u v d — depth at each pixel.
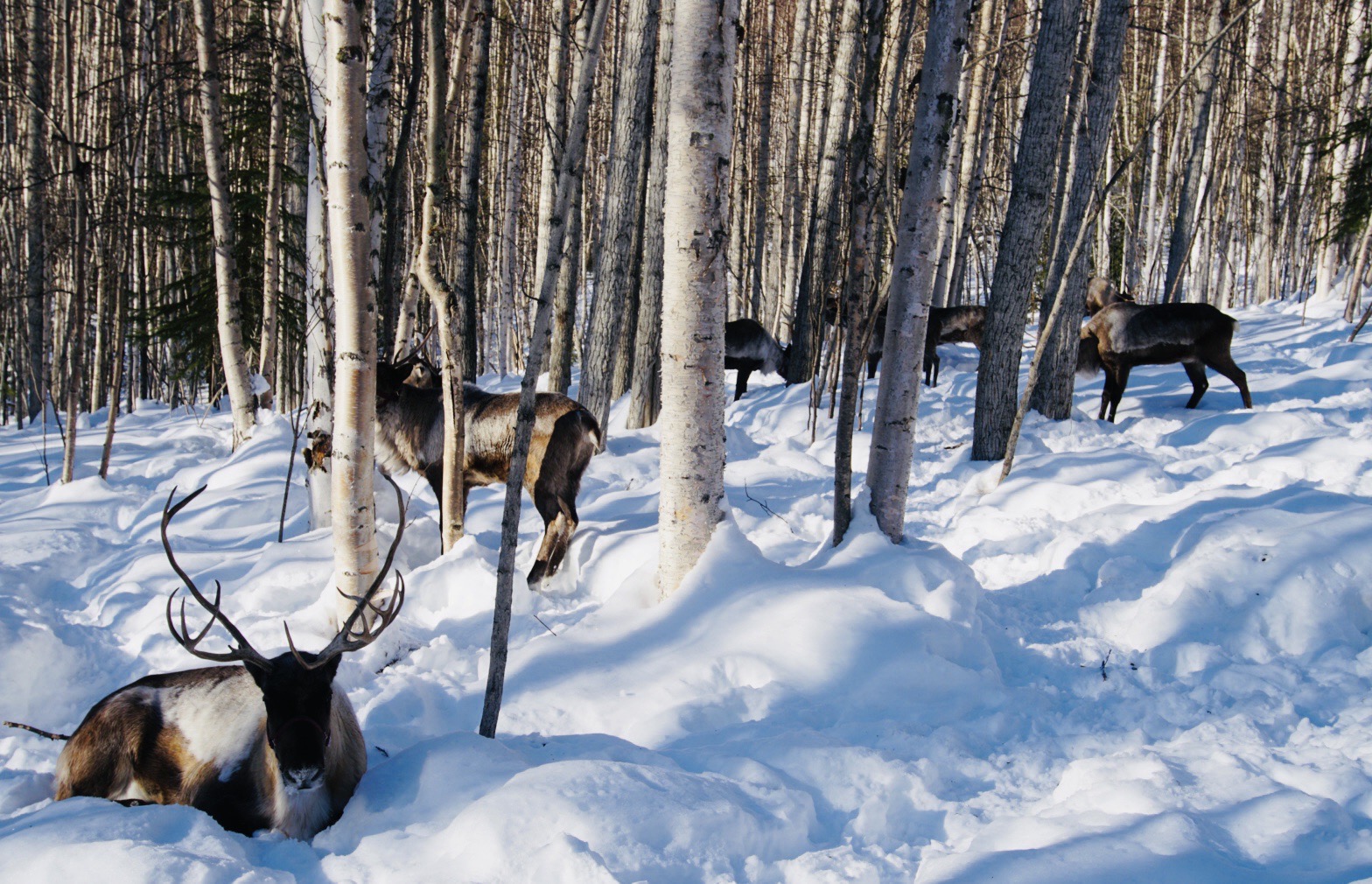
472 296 15.12
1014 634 5.48
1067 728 4.25
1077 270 10.62
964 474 9.46
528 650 5.19
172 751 3.64
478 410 7.23
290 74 14.73
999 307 9.62
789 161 21.47
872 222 5.86
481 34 13.88
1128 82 26.59
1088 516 7.13
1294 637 4.93
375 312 5.64
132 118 14.23
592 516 8.12
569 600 6.53
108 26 17.27
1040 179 9.31
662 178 11.80
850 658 4.66
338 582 5.70
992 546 7.17
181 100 18.09
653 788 3.13
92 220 11.98
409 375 7.55
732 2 5.30
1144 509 7.00
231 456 11.19
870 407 12.83
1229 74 21.30
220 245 12.89
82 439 15.49
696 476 5.57
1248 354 14.77
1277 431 9.77
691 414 5.53
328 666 3.33
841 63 12.82
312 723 3.17
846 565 5.62
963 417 12.09
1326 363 13.24
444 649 5.38
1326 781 3.37
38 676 5.19
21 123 18.72
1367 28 18.67
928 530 7.95
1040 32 9.26
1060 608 5.93
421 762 3.50
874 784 3.56
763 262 25.39
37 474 12.60
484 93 14.52
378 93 7.71
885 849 3.22
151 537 8.39
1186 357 11.06
